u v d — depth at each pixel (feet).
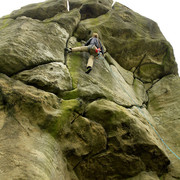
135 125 14.84
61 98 14.78
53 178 9.86
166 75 27.17
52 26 20.03
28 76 14.15
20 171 8.54
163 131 19.86
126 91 21.11
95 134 13.52
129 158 14.14
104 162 13.70
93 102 15.21
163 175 15.62
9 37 15.79
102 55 20.15
